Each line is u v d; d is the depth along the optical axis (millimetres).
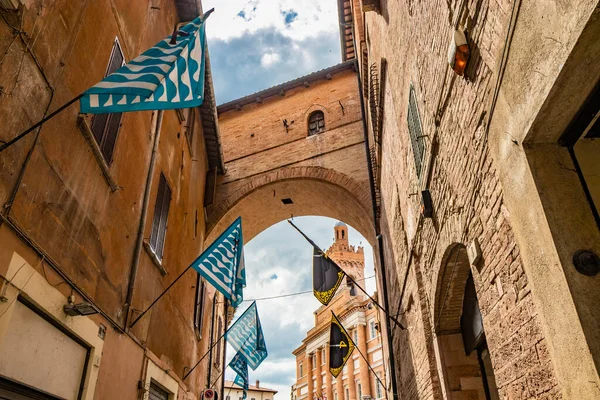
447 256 5840
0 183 3682
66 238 4922
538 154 3041
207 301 16234
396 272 10859
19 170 3971
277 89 18281
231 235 8883
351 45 18109
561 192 2912
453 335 7039
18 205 3977
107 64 6086
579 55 2424
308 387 53438
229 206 16156
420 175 6781
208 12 5355
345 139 16156
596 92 2684
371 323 43062
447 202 5363
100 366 5727
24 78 4043
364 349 42875
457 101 4520
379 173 12945
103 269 6000
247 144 17656
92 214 5633
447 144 5078
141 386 7359
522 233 3217
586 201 2881
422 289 7926
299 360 59625
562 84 2617
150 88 4508
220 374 22344
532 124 2943
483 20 3584
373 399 39844
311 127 17266
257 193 16656
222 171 16875
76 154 5141
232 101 18734
